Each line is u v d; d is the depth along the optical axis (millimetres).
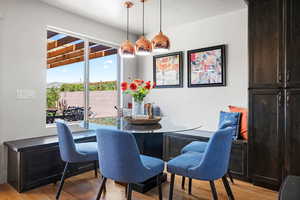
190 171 1782
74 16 3391
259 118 2559
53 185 2619
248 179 2686
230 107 3211
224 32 3367
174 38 3998
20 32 2793
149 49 2660
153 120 2494
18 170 2416
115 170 1740
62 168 2771
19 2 2779
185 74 3854
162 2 2953
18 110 2797
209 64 3525
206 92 3582
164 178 2746
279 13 2412
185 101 3850
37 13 2957
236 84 3250
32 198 2281
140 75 4559
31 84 2914
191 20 3650
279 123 2414
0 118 2645
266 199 2258
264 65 2520
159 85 4211
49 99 3297
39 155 2561
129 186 1784
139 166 1715
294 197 1074
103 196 2330
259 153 2562
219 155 1733
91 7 3141
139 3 2994
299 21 2289
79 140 2967
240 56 3203
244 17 3164
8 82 2699
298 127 2301
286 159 2367
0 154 2641
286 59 2363
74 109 3613
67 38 3520
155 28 4078
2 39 2639
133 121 2439
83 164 3051
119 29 4113
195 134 3293
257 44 2574
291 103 2338
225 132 1734
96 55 3945
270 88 2473
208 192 2443
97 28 3732
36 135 2975
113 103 4250
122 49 2746
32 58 2918
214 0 2891
